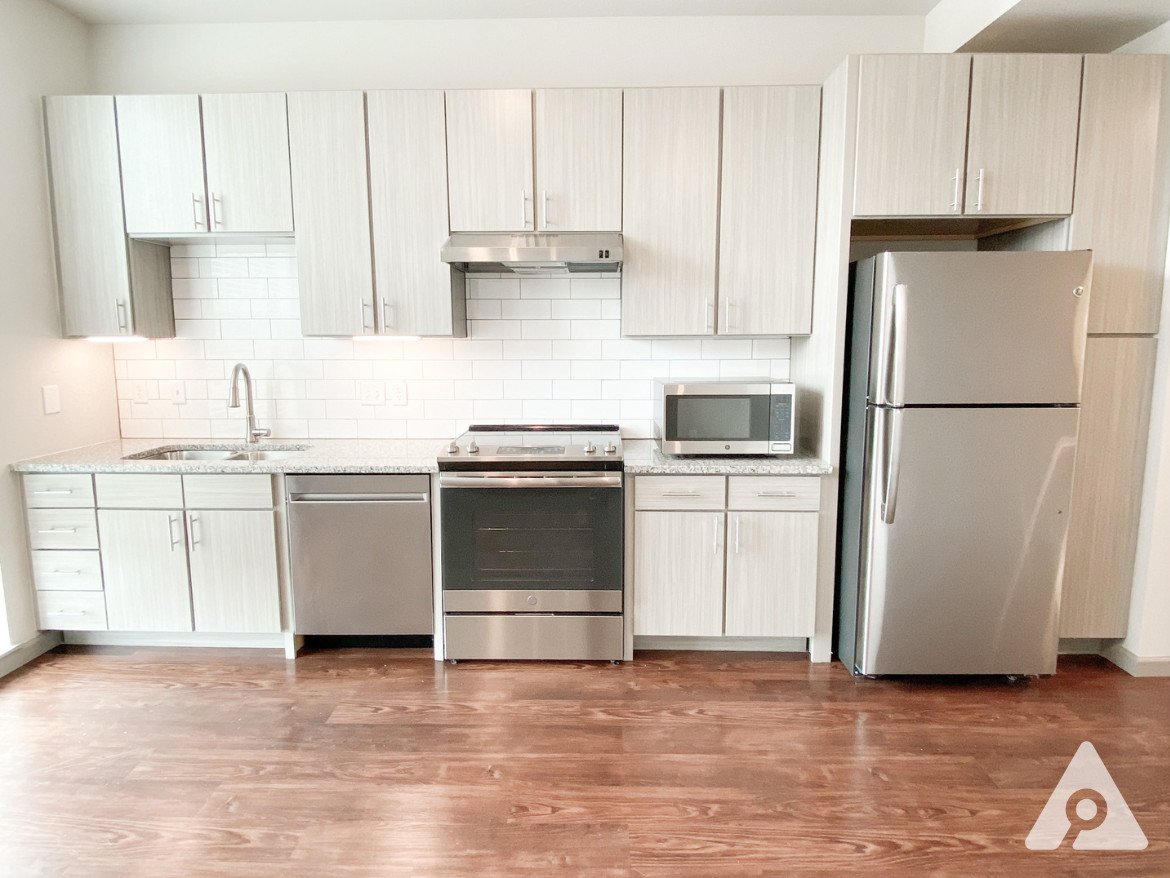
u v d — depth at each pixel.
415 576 2.66
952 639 2.47
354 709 2.34
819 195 2.65
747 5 2.82
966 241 3.07
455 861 1.66
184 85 2.97
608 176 2.66
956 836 1.74
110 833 1.75
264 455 3.03
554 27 2.92
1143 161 2.37
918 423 2.33
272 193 2.70
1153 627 2.55
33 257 2.68
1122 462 2.51
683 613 2.66
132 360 3.14
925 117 2.37
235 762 2.04
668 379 3.12
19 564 2.64
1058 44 2.59
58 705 2.37
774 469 2.56
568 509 2.58
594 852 1.69
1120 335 2.46
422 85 2.96
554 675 2.60
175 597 2.68
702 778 1.97
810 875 1.62
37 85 2.68
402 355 3.13
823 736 2.18
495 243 2.64
